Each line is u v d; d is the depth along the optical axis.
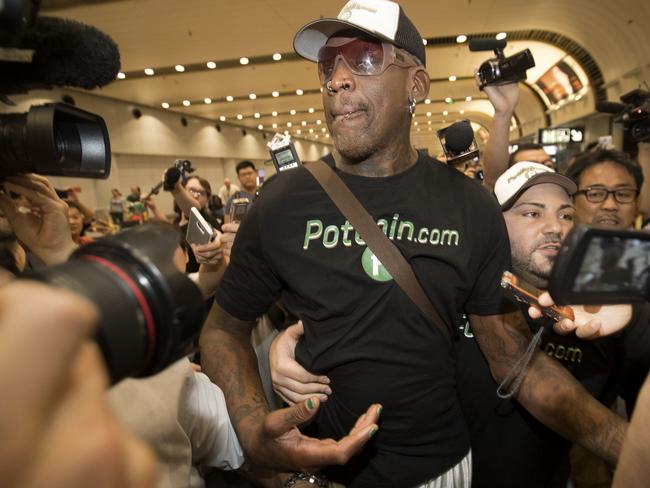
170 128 16.80
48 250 0.74
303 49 0.97
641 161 1.96
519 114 18.70
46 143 0.55
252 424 0.87
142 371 0.39
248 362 1.00
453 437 0.96
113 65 0.57
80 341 0.21
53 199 0.74
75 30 0.53
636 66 8.89
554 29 9.55
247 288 1.00
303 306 0.94
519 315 1.05
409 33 0.94
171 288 0.38
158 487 0.76
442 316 0.89
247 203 1.76
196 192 3.85
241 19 7.64
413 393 0.88
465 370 1.19
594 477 1.48
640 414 0.43
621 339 1.19
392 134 0.93
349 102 0.90
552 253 1.16
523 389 1.00
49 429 0.20
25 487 0.19
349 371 0.89
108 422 0.23
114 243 0.38
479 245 0.93
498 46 1.62
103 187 13.77
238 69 11.18
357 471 0.95
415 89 0.99
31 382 0.19
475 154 1.06
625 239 0.42
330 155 1.05
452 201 0.94
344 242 0.89
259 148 24.05
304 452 0.75
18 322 0.20
